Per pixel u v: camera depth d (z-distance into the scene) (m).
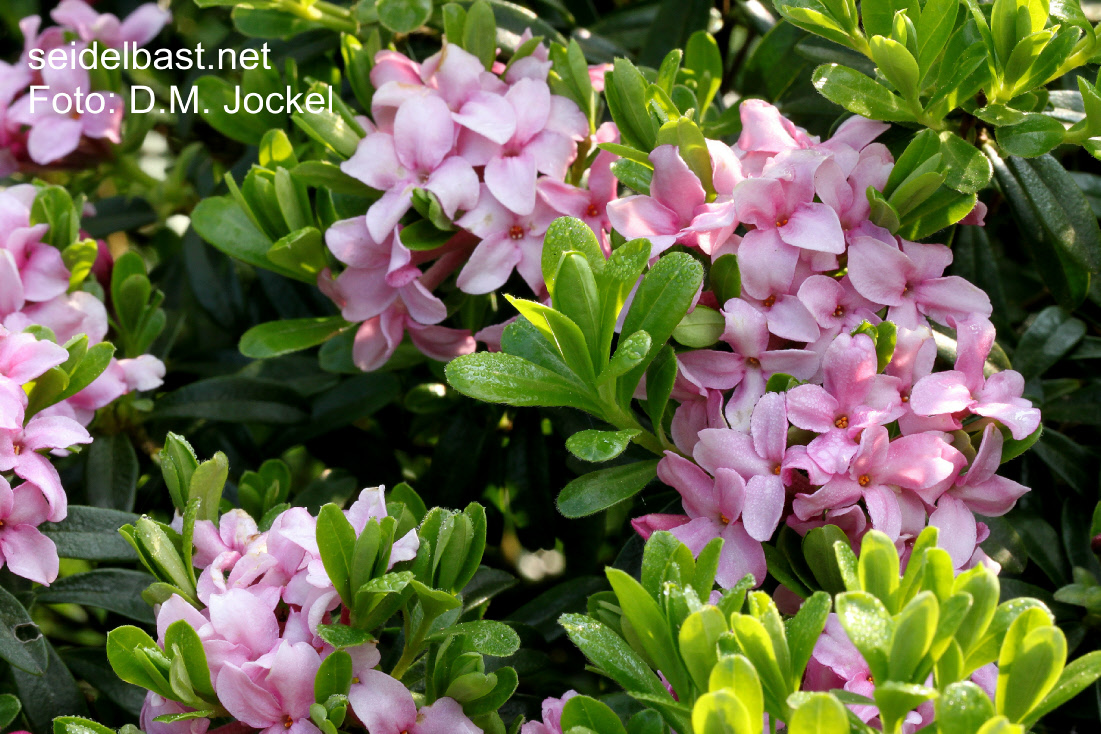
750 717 0.27
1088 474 0.34
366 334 0.34
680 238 0.31
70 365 0.32
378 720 0.30
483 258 0.33
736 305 0.31
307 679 0.30
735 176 0.32
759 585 0.30
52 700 0.33
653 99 0.33
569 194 0.33
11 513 0.31
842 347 0.30
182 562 0.31
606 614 0.30
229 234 0.34
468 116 0.33
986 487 0.30
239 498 0.33
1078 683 0.28
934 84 0.32
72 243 0.34
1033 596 0.33
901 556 0.30
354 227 0.33
